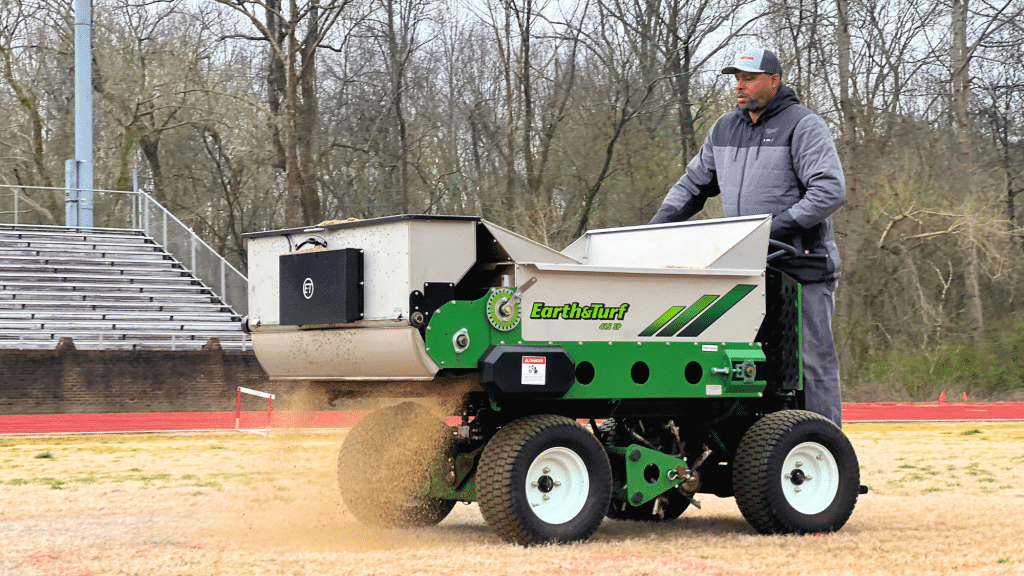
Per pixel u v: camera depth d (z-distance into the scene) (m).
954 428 32.94
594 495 10.95
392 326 10.25
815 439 12.01
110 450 24.11
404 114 67.38
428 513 12.52
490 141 66.69
